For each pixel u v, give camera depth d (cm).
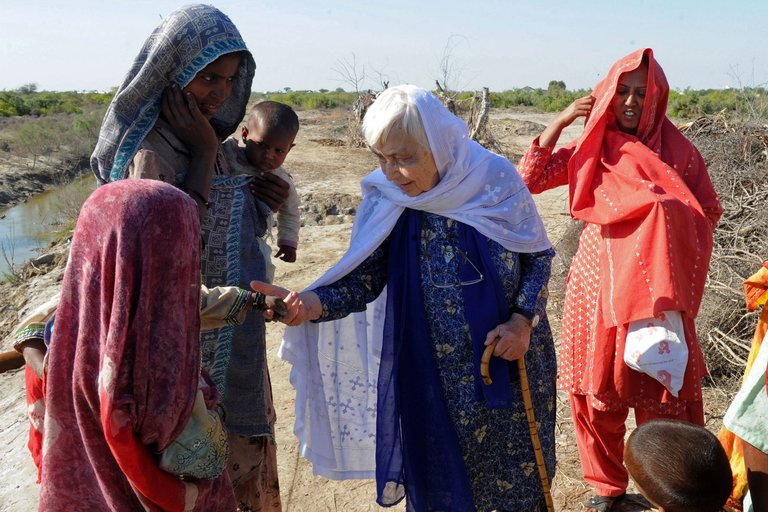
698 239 302
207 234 256
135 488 187
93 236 180
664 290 289
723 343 480
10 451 467
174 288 184
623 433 335
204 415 201
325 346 290
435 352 264
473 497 273
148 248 178
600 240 318
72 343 187
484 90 1694
